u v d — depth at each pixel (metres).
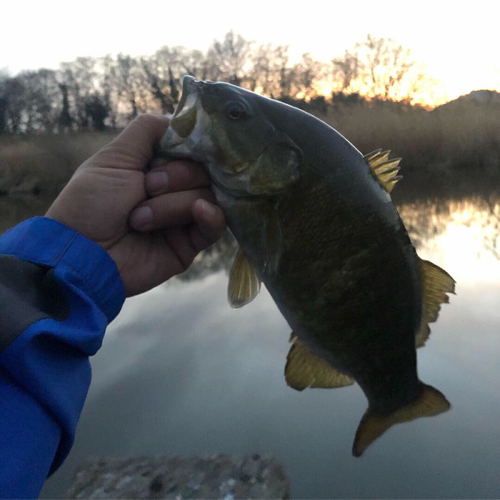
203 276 0.99
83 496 0.40
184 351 0.65
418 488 0.41
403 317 0.30
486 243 1.11
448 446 0.46
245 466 0.43
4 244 0.25
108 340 0.70
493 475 0.42
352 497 0.41
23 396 0.20
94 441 0.48
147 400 0.54
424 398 0.31
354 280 0.29
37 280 0.23
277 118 0.31
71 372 0.22
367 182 0.30
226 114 0.31
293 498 0.41
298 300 0.30
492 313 0.72
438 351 0.61
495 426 0.47
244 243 0.32
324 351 0.31
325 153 0.30
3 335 0.20
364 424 0.31
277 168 0.30
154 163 0.31
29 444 0.19
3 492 0.18
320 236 0.30
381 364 0.30
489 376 0.55
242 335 0.70
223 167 0.31
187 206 0.31
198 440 0.48
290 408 0.52
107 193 0.29
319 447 0.47
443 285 0.31
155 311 0.80
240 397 0.54
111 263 0.27
